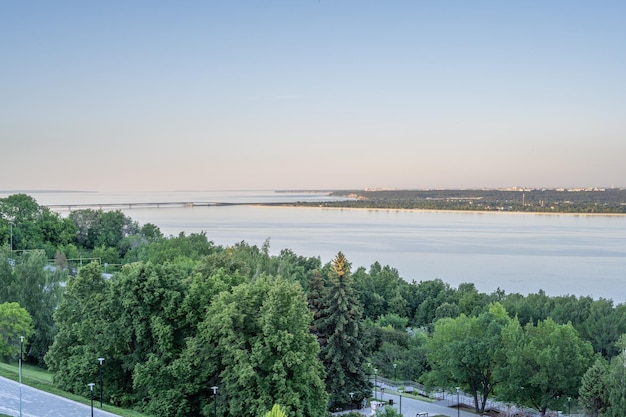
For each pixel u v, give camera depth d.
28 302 76.81
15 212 167.00
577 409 71.38
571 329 74.88
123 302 57.69
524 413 78.81
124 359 58.00
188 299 58.69
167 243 139.00
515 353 72.50
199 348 55.47
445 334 84.44
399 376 97.19
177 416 53.62
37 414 46.69
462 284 157.25
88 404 50.88
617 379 63.00
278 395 51.78
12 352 68.50
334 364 69.69
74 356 57.88
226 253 101.06
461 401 84.19
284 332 53.28
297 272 128.25
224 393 53.97
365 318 134.00
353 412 68.44
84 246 182.50
